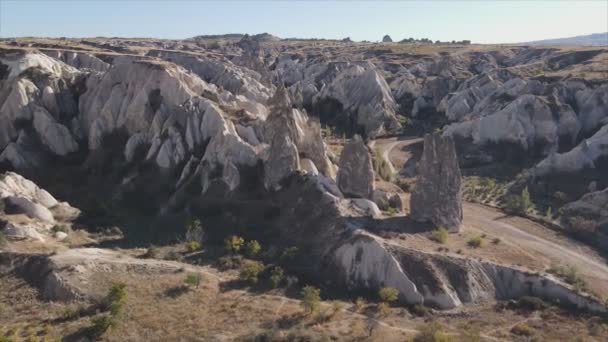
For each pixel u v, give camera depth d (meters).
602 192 73.88
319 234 62.22
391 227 62.34
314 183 68.69
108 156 86.75
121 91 91.94
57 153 88.75
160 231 69.25
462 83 150.75
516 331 46.84
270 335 42.97
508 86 126.44
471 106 132.50
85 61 132.50
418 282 53.38
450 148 63.91
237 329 44.69
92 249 59.44
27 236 59.44
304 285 55.25
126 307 47.16
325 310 49.25
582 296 52.12
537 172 88.06
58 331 43.25
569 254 63.47
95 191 80.75
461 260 55.94
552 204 79.38
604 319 49.72
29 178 82.81
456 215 64.88
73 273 51.25
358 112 135.75
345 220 61.88
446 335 44.12
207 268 57.88
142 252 61.19
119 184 81.25
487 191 86.44
